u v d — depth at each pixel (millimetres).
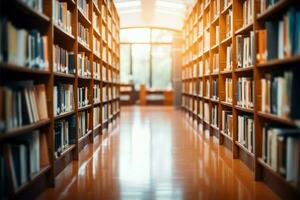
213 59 5918
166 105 15398
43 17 2732
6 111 2084
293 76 2281
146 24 13961
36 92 2795
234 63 4211
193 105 8750
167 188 2982
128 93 15375
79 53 4590
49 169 2980
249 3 3721
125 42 15281
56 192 2865
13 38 2203
